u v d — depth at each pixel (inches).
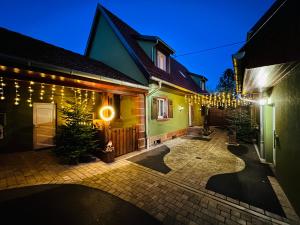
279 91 172.1
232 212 128.3
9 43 218.2
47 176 181.9
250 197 149.7
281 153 167.6
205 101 577.9
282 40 97.0
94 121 273.1
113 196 147.4
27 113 280.1
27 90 279.7
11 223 110.2
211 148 336.8
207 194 153.9
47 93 304.0
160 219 119.4
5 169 198.4
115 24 395.2
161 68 446.3
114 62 394.9
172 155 282.2
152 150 317.1
